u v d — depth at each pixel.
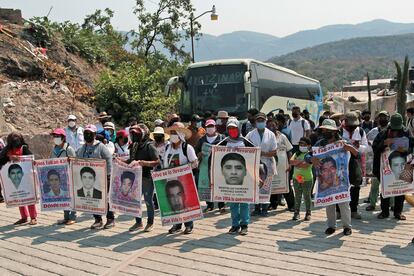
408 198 8.59
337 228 8.64
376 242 7.70
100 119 12.75
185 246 7.77
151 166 8.59
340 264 6.72
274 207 10.54
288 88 21.28
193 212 8.29
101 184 8.91
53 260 7.32
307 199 9.33
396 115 8.80
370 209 10.06
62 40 23.81
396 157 8.79
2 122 16.17
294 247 7.54
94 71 23.70
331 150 8.00
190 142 11.17
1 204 11.63
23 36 21.83
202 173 9.98
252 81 16.67
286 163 9.95
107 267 6.92
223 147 8.25
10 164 9.39
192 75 16.86
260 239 8.04
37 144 15.05
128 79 20.14
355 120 9.34
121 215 10.23
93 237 8.49
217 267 6.75
